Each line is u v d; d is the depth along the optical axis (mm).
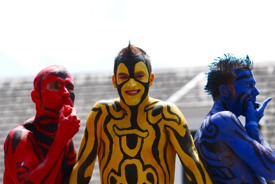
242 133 9367
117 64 9289
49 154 9086
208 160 9523
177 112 9359
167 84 21625
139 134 9242
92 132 9367
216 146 9438
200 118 17391
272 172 9289
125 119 9320
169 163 9297
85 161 9336
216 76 9750
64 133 9055
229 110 9719
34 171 9086
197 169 9219
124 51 9289
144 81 9234
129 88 9172
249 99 9680
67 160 9453
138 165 9180
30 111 22453
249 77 9703
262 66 21328
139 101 9227
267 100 9742
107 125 9336
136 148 9211
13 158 9352
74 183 9297
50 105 9477
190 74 22156
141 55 9273
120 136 9266
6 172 9609
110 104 9438
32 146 9469
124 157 9211
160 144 9242
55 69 9523
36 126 9609
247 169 9445
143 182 9156
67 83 9508
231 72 9680
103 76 23500
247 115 9594
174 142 9266
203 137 9570
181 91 18656
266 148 9328
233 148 9375
